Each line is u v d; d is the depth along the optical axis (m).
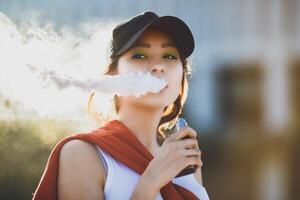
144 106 2.51
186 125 2.44
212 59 8.78
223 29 8.79
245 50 8.73
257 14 8.72
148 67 2.44
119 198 2.39
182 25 2.49
